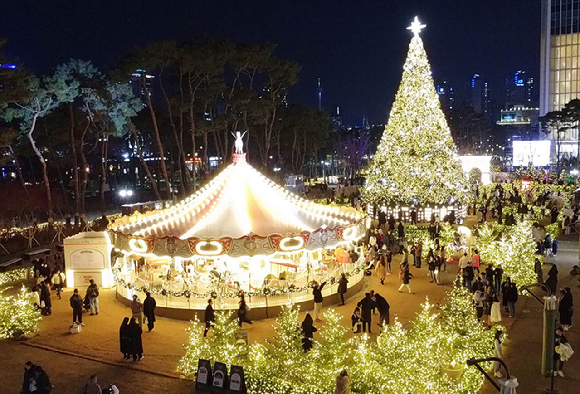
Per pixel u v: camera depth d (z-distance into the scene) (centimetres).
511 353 1664
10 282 2797
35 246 3647
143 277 2452
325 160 11856
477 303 1945
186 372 1530
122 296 2295
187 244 2055
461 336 1596
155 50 4578
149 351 1750
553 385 1435
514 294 2003
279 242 2075
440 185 3900
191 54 4828
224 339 1529
